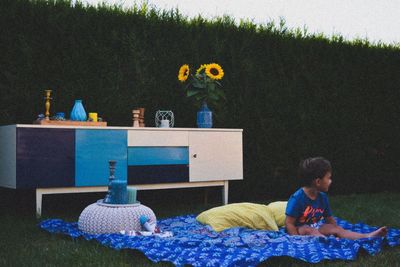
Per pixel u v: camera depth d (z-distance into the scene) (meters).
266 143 5.61
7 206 4.50
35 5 4.52
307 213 2.93
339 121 6.11
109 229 2.95
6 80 4.41
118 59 4.88
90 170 4.14
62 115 4.26
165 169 4.51
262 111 5.63
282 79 5.80
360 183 6.28
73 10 4.69
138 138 4.37
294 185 5.79
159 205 5.07
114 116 4.81
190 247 2.54
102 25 4.83
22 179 3.85
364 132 6.29
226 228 3.21
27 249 2.60
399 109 6.53
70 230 3.07
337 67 6.16
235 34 5.59
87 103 4.68
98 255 2.42
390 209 4.61
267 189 5.68
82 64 4.68
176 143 4.57
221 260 2.17
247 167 5.53
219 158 4.82
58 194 4.71
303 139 5.86
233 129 4.93
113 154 4.25
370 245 2.56
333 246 2.54
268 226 3.26
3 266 2.21
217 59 5.43
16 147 3.83
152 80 5.04
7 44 4.39
